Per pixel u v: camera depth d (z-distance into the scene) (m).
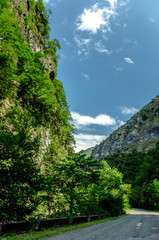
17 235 5.91
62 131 32.31
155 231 7.96
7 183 5.98
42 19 41.84
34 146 6.79
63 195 11.60
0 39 15.89
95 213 15.52
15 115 7.92
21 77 19.94
